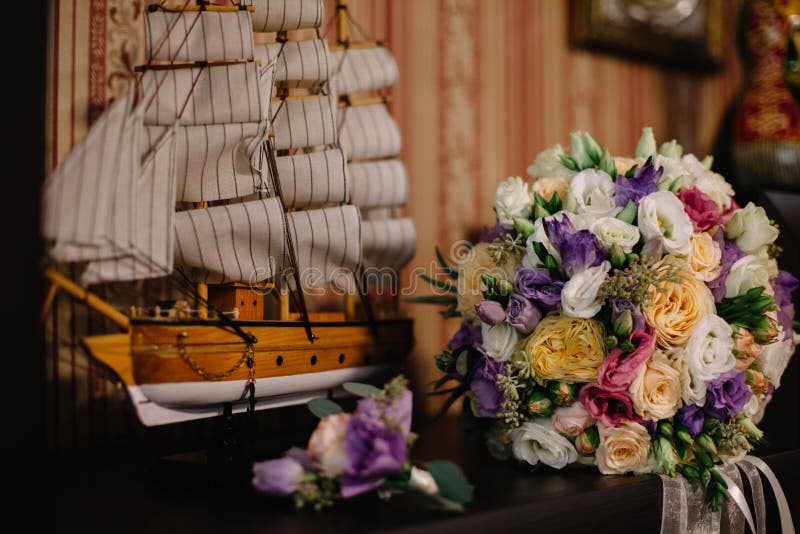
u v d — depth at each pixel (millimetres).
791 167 1195
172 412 714
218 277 768
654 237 725
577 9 1316
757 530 758
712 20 1458
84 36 895
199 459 714
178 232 736
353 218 862
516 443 768
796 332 1091
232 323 727
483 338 783
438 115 1174
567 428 732
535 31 1293
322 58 893
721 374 707
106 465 783
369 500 607
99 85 904
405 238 998
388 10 1129
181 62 860
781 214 1155
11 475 503
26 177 520
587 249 701
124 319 672
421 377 1131
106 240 607
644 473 730
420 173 1148
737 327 752
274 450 787
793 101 1211
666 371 701
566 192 817
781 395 1154
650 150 892
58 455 833
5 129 514
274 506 595
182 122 747
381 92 1117
